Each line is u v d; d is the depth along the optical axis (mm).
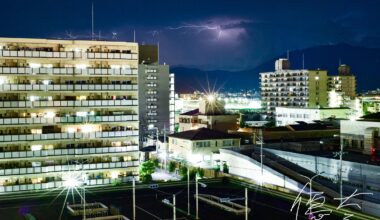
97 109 88375
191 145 104500
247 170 84125
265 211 56156
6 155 80062
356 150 83000
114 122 88438
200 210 57625
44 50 84875
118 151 87750
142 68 189250
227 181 77188
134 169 88812
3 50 81375
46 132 84250
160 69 192000
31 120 82688
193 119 148125
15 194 67438
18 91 82250
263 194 66312
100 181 85250
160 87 192000
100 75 87625
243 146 97875
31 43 84375
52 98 85938
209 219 53125
